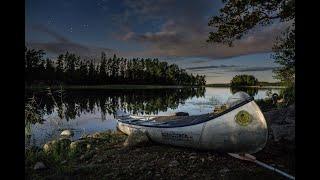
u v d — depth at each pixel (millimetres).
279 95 16672
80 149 8289
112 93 51562
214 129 6938
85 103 28047
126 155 7402
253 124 6480
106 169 6363
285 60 11820
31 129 10625
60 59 67000
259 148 6609
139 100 33156
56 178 5816
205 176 5793
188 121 8633
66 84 69000
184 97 38094
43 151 7684
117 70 84000
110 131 11570
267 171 5816
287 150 6840
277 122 8914
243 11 11203
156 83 91125
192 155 7160
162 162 6707
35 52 53062
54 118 13156
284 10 10273
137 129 9070
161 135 8164
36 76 53281
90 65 78000
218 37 11625
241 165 6320
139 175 5988
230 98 7098
